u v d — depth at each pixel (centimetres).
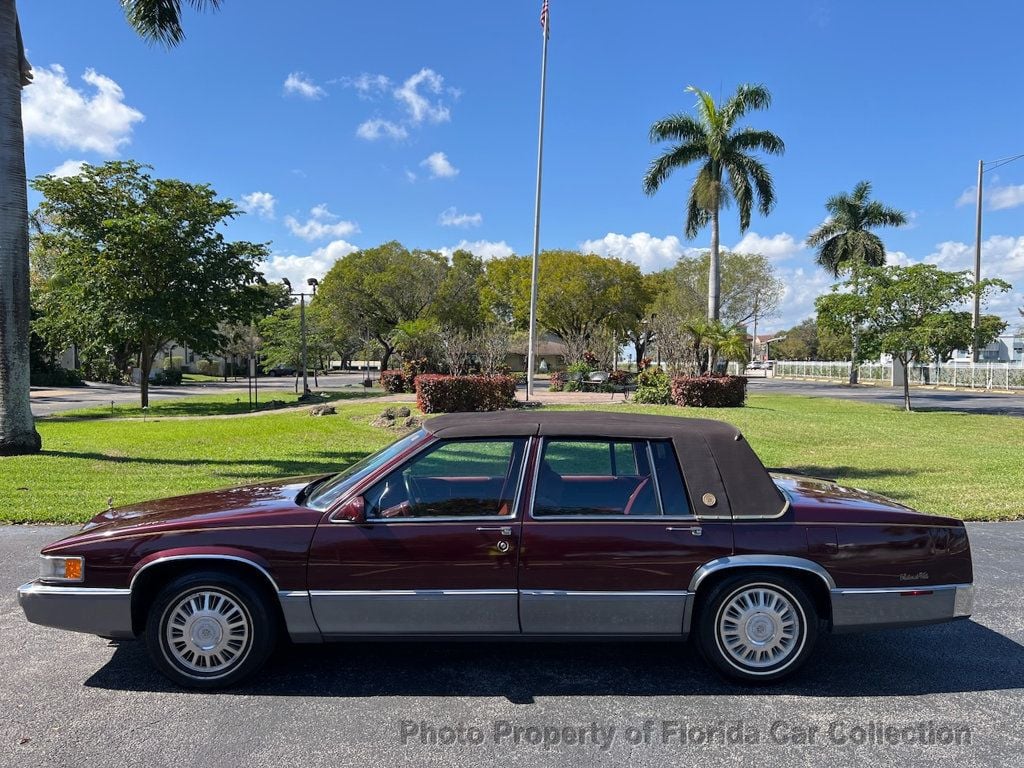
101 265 2341
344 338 5122
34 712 365
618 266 5122
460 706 377
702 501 401
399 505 405
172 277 2455
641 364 3853
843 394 3509
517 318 5406
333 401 2775
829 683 410
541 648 459
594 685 404
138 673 414
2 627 484
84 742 335
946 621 407
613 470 456
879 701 388
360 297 5244
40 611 390
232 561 392
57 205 2397
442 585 390
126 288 2384
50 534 729
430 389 1989
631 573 393
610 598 392
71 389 4012
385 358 5456
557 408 2138
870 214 4262
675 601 394
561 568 390
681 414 2053
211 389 4184
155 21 1297
